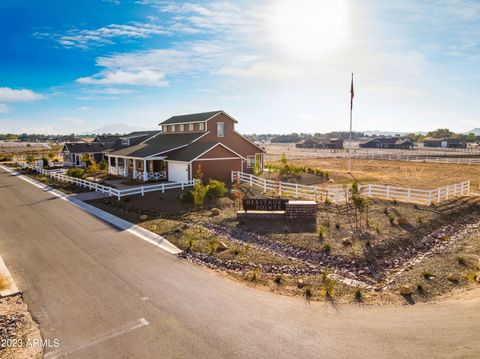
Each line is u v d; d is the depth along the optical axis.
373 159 66.69
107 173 44.41
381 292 11.09
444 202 23.88
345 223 18.45
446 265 13.39
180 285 11.33
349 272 12.88
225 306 9.88
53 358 7.54
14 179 41.59
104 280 11.70
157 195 27.09
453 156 70.06
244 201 20.11
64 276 12.04
